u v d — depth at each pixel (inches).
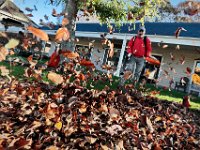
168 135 114.5
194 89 572.1
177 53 642.2
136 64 265.4
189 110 211.9
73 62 139.6
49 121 79.2
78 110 97.2
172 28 675.4
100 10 318.7
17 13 449.4
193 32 605.3
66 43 291.1
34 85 132.6
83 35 784.3
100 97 128.9
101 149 73.7
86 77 167.0
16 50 461.1
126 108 133.6
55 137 73.4
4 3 428.8
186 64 621.6
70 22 294.8
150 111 149.4
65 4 329.1
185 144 111.1
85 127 84.3
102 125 92.0
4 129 72.6
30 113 86.4
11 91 116.8
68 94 117.6
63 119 85.4
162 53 669.9
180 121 150.0
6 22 445.1
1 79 138.9
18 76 169.3
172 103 214.7
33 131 73.0
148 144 91.3
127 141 85.9
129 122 101.1
